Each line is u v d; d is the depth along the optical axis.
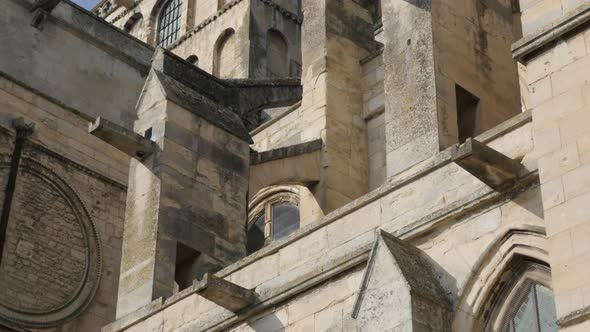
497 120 29.41
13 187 38.41
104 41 43.12
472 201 23.45
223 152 32.66
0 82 39.66
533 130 22.28
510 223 22.75
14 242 38.12
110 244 40.56
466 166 22.62
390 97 28.95
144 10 66.00
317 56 35.94
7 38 40.56
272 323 26.30
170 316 28.72
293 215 37.69
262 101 44.47
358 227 25.70
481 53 29.88
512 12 33.72
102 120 31.31
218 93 36.41
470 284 23.02
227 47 58.31
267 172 33.69
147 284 29.88
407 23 29.62
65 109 41.06
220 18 59.16
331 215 26.36
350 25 36.66
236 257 31.56
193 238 30.95
